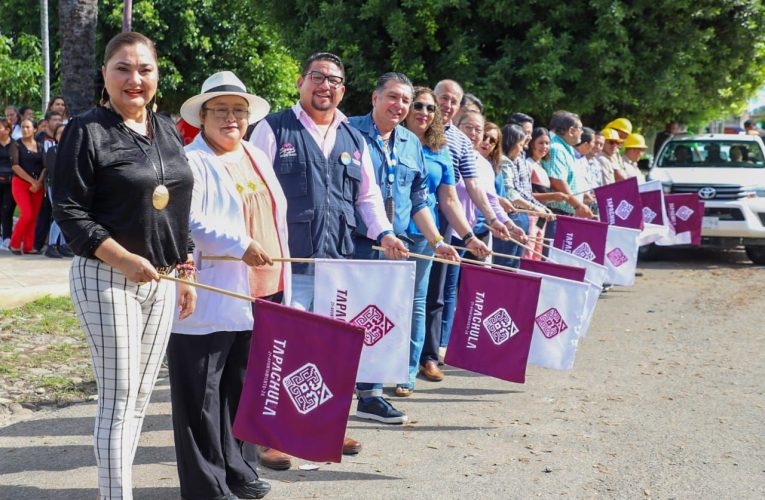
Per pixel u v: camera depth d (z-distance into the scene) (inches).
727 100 671.1
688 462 200.4
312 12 598.2
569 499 178.5
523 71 548.7
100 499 150.0
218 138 172.7
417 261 244.1
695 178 551.8
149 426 223.3
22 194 471.8
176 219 151.9
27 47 1045.2
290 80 1115.3
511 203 323.3
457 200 255.0
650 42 578.6
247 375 161.5
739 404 247.1
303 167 195.9
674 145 612.4
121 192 143.7
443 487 184.5
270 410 161.0
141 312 151.6
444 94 263.9
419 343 252.2
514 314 225.5
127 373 148.5
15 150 471.8
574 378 277.6
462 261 249.6
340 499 177.2
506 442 214.5
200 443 165.3
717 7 582.9
